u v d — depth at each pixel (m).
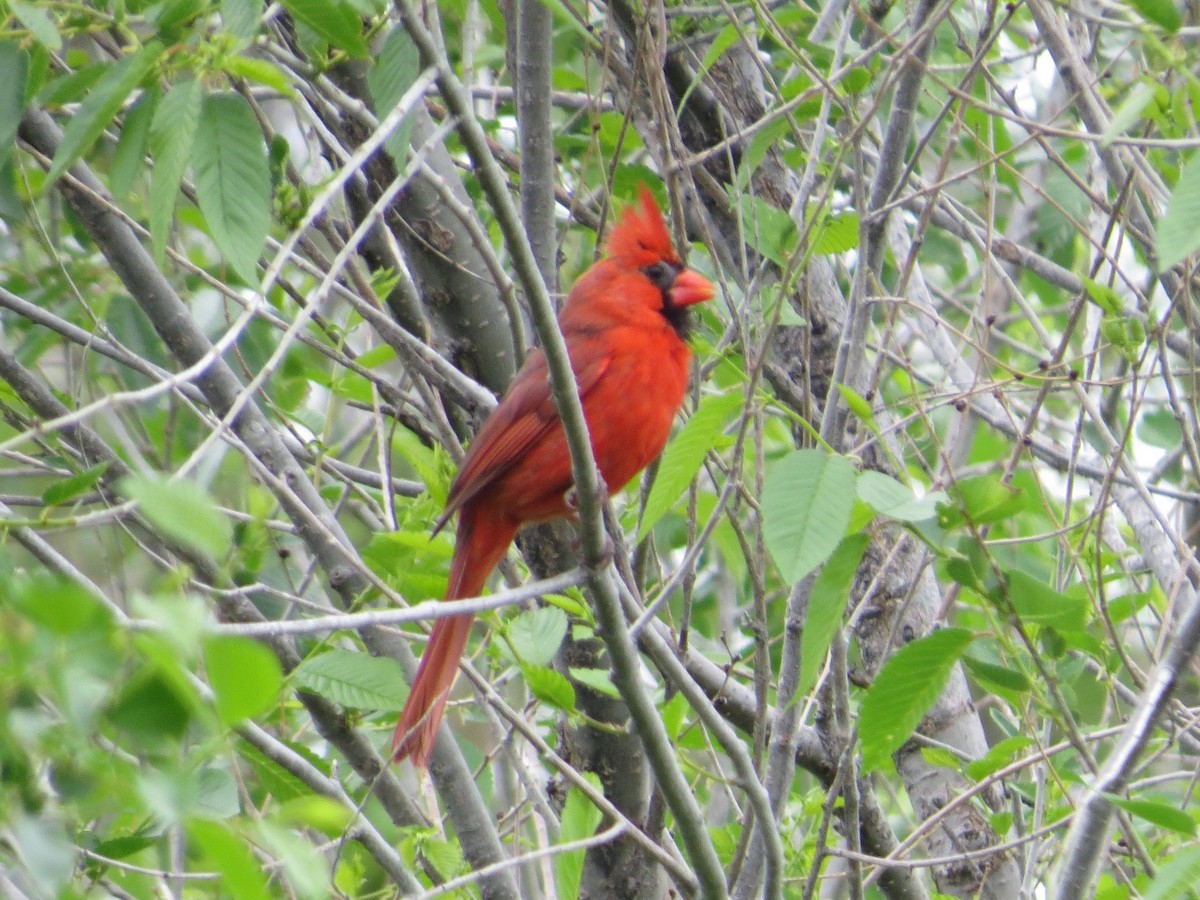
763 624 7.41
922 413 7.97
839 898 9.73
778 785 7.39
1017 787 7.72
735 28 7.73
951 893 9.36
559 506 8.32
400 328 8.31
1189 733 7.92
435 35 6.72
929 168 12.73
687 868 6.84
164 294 8.31
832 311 10.00
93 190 8.28
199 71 5.30
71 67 8.65
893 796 9.88
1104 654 7.39
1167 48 6.85
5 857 4.98
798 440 8.38
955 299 12.10
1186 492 9.70
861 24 11.50
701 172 9.48
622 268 8.52
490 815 8.38
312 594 10.51
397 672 7.13
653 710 6.43
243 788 6.96
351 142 8.64
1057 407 13.44
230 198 5.21
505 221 5.61
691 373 9.59
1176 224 5.27
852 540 5.86
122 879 8.24
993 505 6.13
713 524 6.77
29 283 10.12
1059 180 11.65
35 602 3.97
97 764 4.18
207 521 3.77
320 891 4.04
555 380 5.92
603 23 10.17
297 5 5.78
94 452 8.52
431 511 8.74
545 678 7.09
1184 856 5.55
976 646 7.21
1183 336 10.09
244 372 9.59
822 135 7.88
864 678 9.50
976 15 9.13
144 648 3.76
